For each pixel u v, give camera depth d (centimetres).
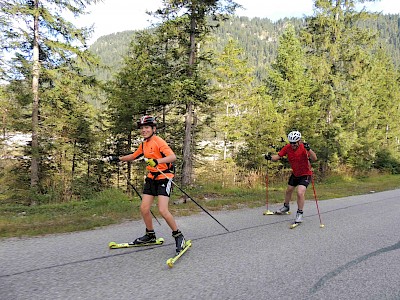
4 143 1467
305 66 2173
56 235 537
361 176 2320
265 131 2052
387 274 402
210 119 1975
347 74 2120
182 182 1541
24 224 603
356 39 2081
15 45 1346
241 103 2217
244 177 1717
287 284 364
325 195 1180
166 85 1395
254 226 646
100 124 1911
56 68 1480
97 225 610
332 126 2092
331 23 2053
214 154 2247
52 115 1582
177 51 1518
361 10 2050
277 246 509
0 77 1324
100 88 1588
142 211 475
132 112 1700
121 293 327
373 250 500
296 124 2022
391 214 806
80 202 921
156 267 404
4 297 308
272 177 1847
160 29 1509
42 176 1595
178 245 451
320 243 533
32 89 1436
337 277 389
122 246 478
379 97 3145
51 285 339
